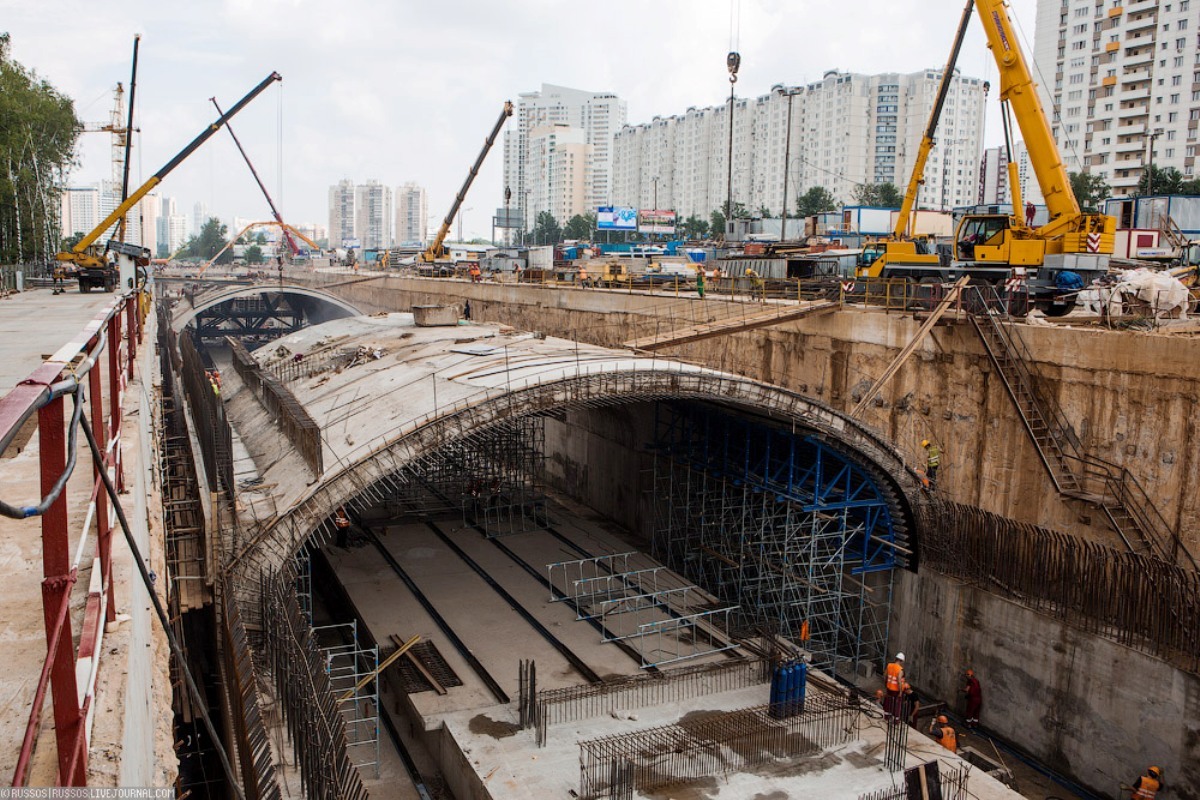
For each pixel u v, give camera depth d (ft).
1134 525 69.00
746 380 78.02
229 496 67.72
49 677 12.21
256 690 47.75
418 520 119.14
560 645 79.51
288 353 139.23
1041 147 94.22
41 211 212.84
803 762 61.41
